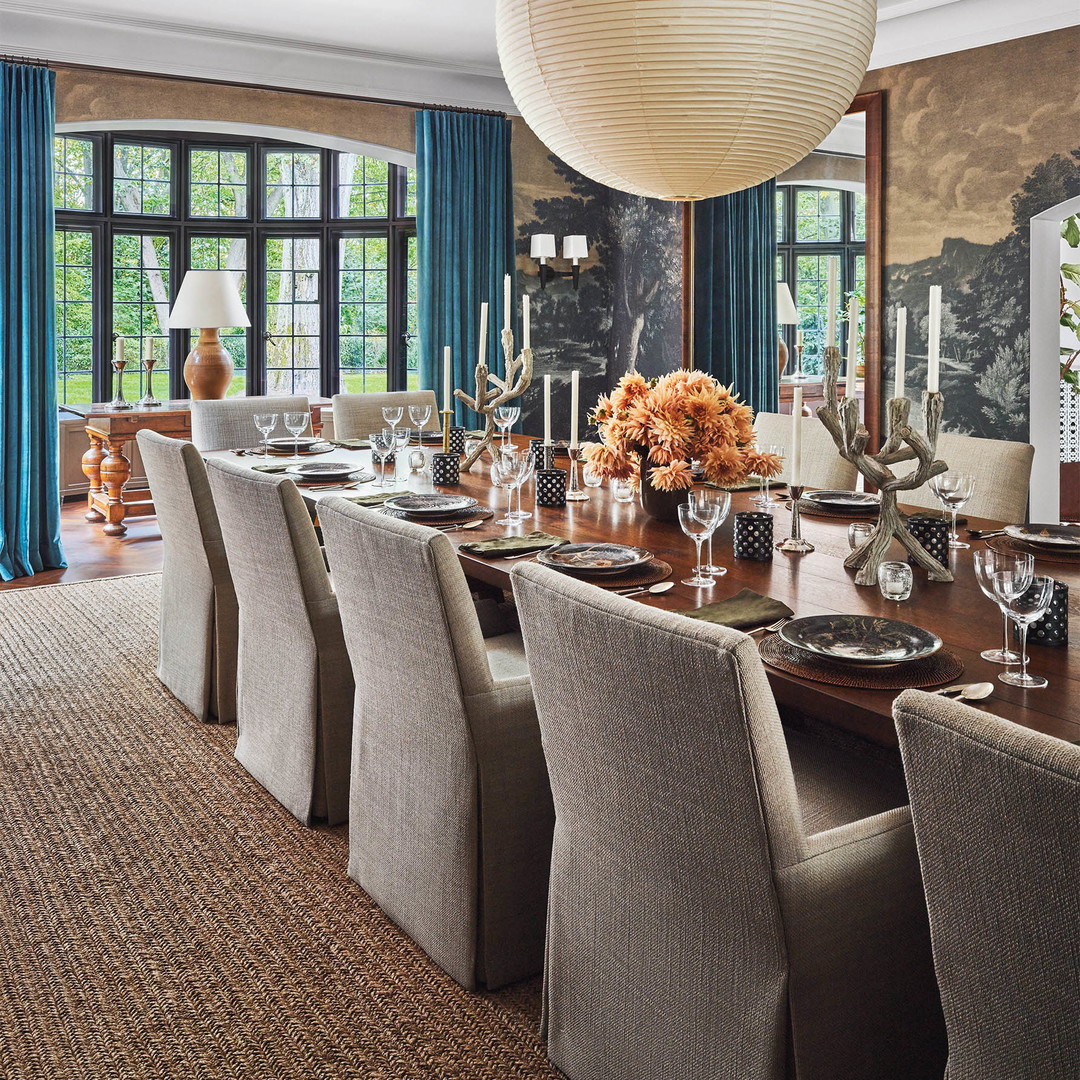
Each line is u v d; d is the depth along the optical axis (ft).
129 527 22.75
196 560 11.66
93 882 8.51
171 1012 6.88
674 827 5.04
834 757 6.75
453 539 9.16
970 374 18.24
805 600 7.30
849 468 13.10
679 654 4.58
